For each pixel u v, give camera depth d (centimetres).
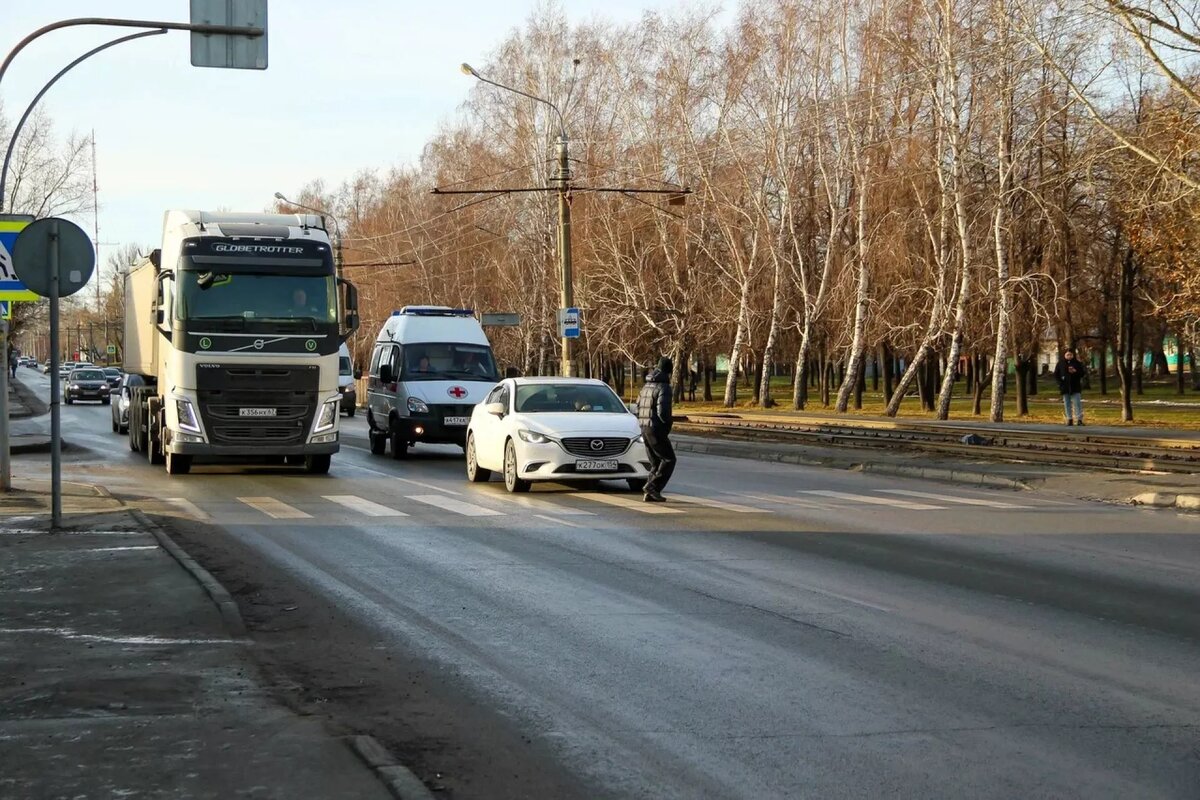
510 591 1254
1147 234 3691
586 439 2223
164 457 2906
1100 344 6788
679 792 656
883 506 2016
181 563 1356
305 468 2839
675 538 1631
